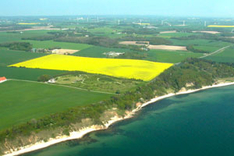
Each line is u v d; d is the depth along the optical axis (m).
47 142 128.50
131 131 141.75
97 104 160.62
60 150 123.75
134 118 158.25
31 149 123.75
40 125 133.75
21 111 154.12
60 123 137.00
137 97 179.88
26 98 176.00
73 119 140.75
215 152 122.44
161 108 174.38
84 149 124.62
